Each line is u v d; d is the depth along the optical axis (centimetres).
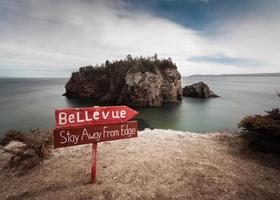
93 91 8656
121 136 552
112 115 537
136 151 823
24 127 3300
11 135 1177
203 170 633
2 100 6906
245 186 539
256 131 848
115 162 707
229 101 6881
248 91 10844
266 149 815
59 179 592
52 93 9950
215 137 1063
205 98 7950
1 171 700
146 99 6431
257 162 719
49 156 785
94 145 538
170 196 492
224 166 675
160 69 7588
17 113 4484
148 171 627
